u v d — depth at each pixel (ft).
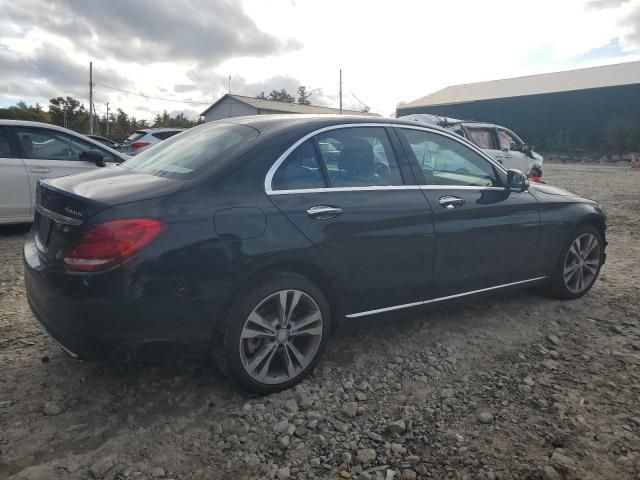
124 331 8.76
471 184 13.39
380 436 9.05
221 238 9.25
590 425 9.37
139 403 9.82
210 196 9.43
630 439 8.97
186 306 9.09
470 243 12.82
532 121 147.33
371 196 11.28
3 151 22.17
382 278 11.44
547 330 13.58
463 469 8.23
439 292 12.58
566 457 8.47
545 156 125.90
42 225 10.10
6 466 8.04
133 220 8.68
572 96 139.64
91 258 8.54
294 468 8.25
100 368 10.98
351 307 11.25
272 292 9.87
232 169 9.86
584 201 15.94
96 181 10.21
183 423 9.25
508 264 13.83
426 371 11.32
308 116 11.78
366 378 10.99
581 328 13.76
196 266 9.05
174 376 10.78
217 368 10.35
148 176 10.39
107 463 8.09
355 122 11.80
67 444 8.60
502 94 149.79
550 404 10.04
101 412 9.50
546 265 14.87
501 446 8.79
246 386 9.91
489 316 14.46
